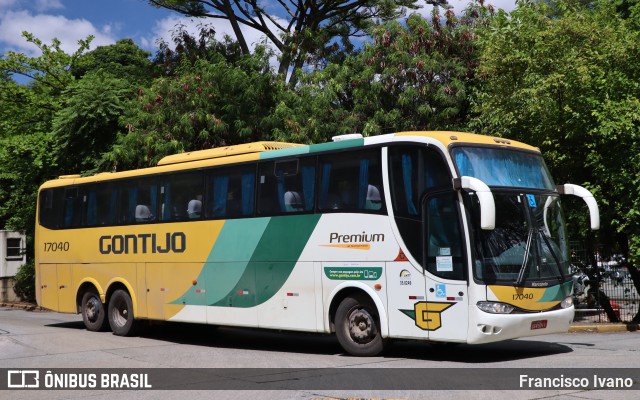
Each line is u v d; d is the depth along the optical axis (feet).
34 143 97.04
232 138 78.64
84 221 59.16
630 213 56.80
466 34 76.28
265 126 76.48
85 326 62.13
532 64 60.70
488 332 36.04
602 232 63.82
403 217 39.09
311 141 75.20
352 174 41.63
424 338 37.83
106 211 57.26
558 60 59.72
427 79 75.82
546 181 41.34
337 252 41.68
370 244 40.24
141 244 53.93
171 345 49.93
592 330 57.62
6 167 100.63
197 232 49.83
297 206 44.01
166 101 77.46
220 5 94.53
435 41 77.20
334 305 42.29
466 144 38.70
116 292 55.77
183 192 51.34
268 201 45.70
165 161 53.98
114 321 55.88
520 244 38.04
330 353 44.29
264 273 45.37
